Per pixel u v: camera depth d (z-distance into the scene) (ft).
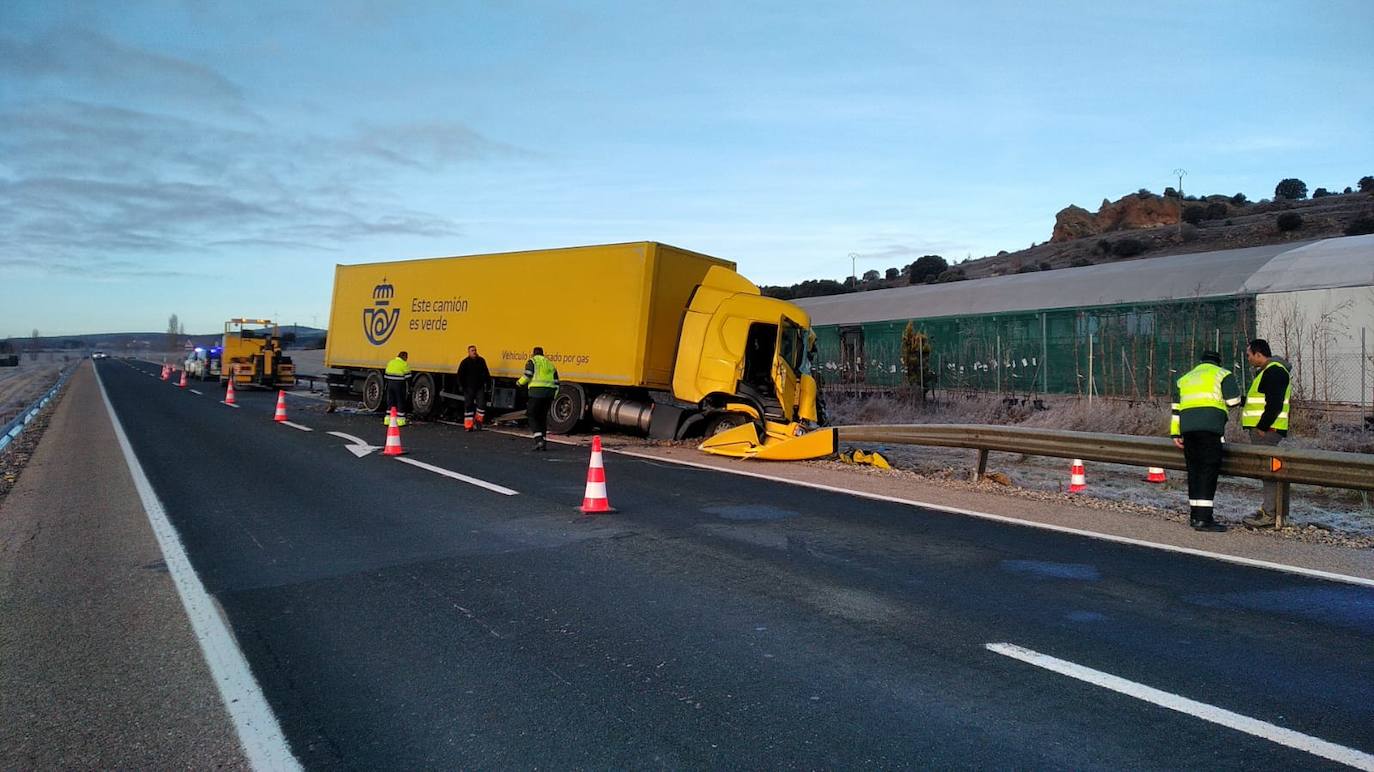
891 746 11.93
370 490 33.94
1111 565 21.74
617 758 11.66
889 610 18.06
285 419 68.33
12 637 16.83
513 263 61.21
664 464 41.83
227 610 18.38
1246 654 15.40
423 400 68.80
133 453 46.91
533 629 17.03
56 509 30.58
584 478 37.09
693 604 18.56
